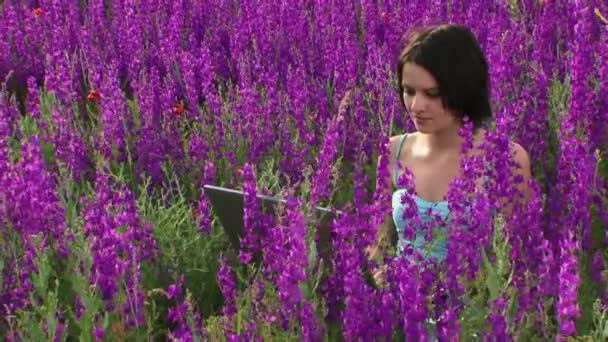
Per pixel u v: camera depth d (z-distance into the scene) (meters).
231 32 6.92
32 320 3.12
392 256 2.96
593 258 3.32
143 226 3.80
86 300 3.13
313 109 5.62
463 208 2.73
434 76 3.12
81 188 4.94
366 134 4.59
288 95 5.42
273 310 2.90
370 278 2.95
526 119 4.34
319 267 2.81
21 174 3.57
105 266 3.15
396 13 6.48
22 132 5.48
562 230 3.48
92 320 3.11
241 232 3.51
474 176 2.90
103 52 6.98
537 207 2.99
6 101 5.69
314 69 6.24
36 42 7.43
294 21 6.54
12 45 7.59
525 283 2.76
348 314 2.58
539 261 2.90
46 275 3.34
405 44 3.35
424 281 2.64
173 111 5.25
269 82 5.55
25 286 3.34
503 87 4.59
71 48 7.21
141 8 7.47
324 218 3.04
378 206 2.82
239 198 3.38
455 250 2.66
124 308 3.19
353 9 6.73
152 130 5.08
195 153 4.93
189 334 2.69
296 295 2.60
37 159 3.59
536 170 4.32
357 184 3.02
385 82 5.19
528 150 4.31
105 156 4.98
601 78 4.20
